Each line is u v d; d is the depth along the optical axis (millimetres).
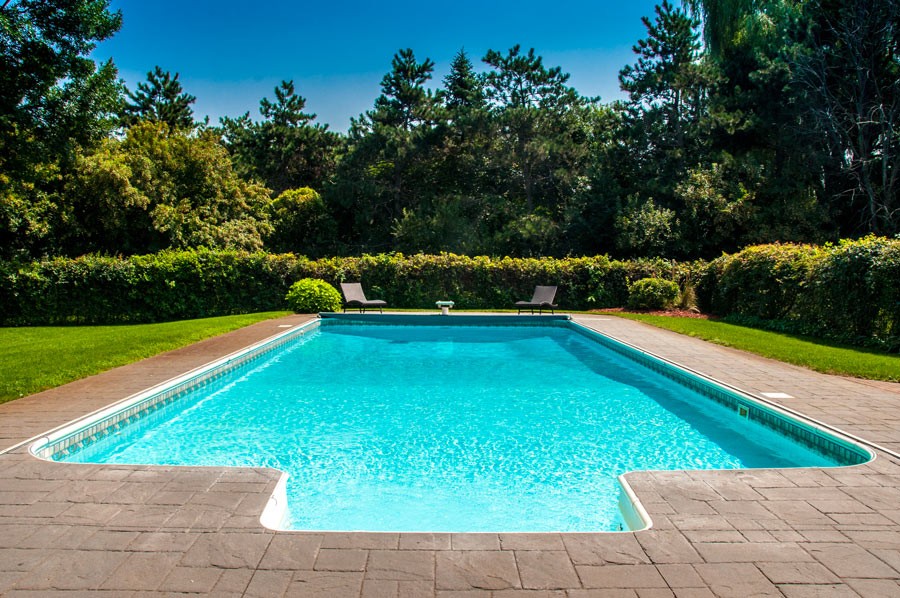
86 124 17047
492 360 9422
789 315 11391
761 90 23969
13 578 2291
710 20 25672
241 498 3105
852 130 22234
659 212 23438
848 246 9523
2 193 17375
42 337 10945
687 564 2416
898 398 5547
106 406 5211
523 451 4922
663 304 15633
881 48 21125
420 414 6066
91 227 21641
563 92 28500
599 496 3994
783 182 23188
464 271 17250
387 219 32844
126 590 2205
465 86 34500
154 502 3049
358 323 13961
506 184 31000
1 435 4312
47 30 15656
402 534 2691
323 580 2279
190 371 6918
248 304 16094
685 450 4953
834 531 2727
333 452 4891
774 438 5121
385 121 31297
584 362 9211
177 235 22562
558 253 26406
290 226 31719
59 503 3037
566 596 2174
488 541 2625
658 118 25562
